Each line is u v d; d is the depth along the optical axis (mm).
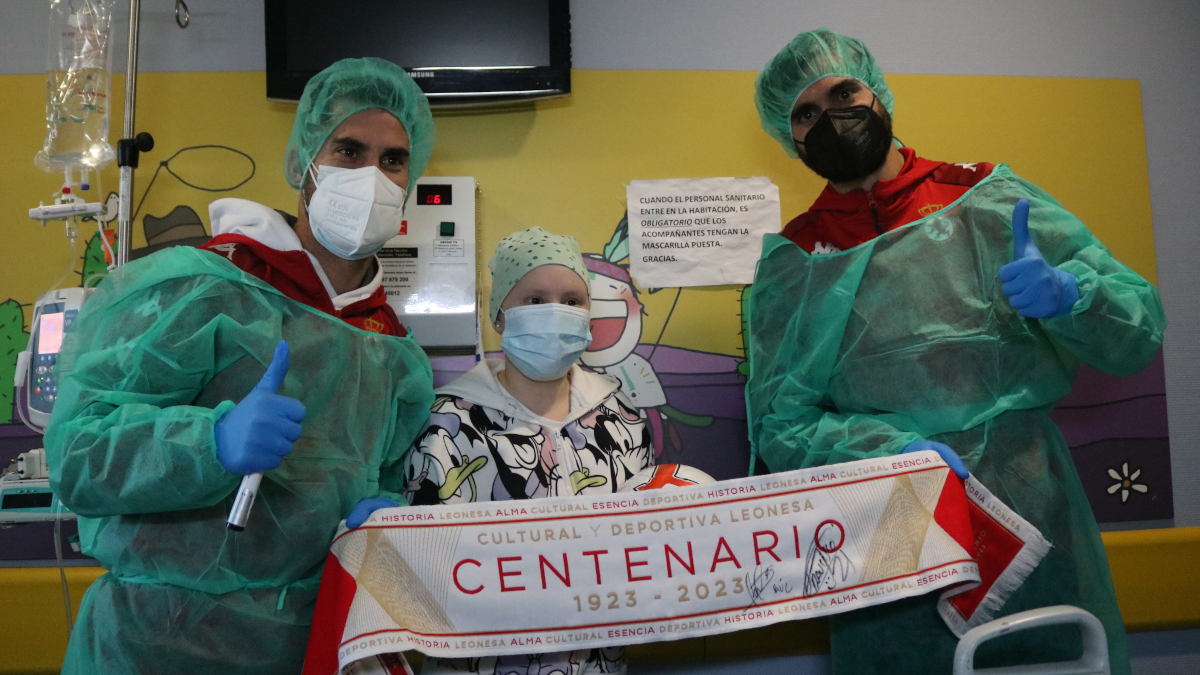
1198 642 2348
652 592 1487
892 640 1707
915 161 1839
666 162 2326
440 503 1566
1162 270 2426
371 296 1659
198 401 1451
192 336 1373
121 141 1850
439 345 2143
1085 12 2482
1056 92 2441
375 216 1532
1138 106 2463
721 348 2291
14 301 2191
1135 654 2342
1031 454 1665
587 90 2320
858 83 1779
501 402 1689
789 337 1829
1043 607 1556
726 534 1520
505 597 1462
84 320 1421
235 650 1394
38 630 2039
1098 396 2350
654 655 2127
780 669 2197
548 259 1738
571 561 1484
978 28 2443
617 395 1848
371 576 1427
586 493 1621
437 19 2199
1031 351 1681
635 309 2279
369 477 1557
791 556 1523
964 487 1612
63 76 2062
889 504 1555
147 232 2215
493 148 2293
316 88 1628
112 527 1411
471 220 2174
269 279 1503
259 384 1291
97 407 1353
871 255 1740
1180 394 2393
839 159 1758
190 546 1389
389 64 1677
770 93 1856
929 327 1677
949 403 1658
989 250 1697
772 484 1549
